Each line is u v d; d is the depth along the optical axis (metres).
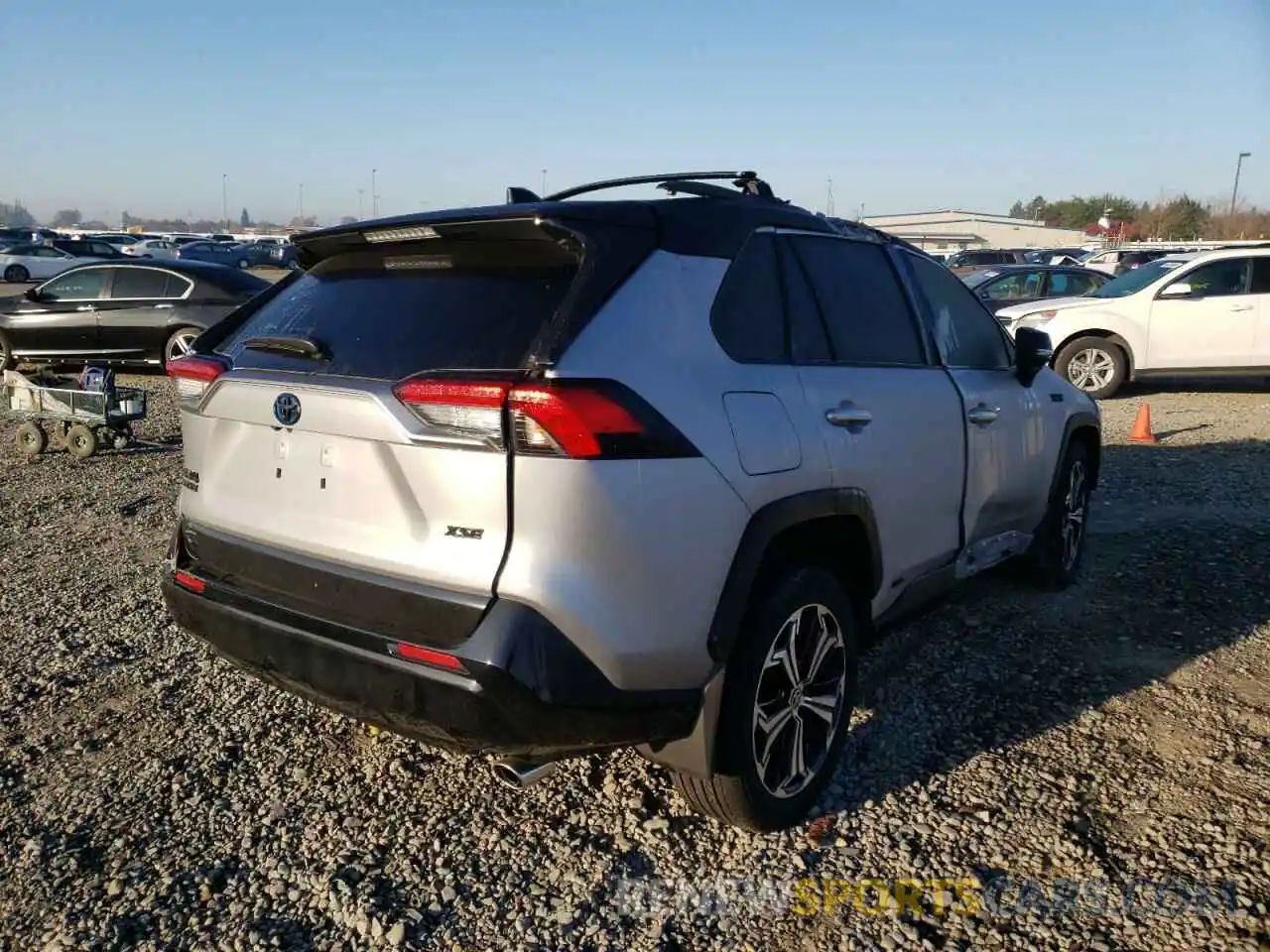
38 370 9.30
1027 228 74.38
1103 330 12.68
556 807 3.40
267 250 49.31
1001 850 3.15
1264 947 2.70
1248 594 5.24
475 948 2.77
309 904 2.94
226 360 3.24
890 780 3.54
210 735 3.86
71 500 7.35
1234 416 11.21
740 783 2.99
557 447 2.51
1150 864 3.06
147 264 13.31
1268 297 12.24
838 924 2.85
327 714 4.03
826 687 3.36
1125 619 4.95
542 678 2.51
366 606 2.76
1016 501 4.65
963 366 4.33
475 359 2.70
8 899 2.94
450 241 3.06
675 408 2.75
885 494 3.55
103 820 3.32
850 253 3.80
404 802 3.44
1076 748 3.73
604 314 2.72
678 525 2.71
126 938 2.80
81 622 4.93
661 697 2.72
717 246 3.12
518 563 2.54
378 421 2.69
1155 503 7.16
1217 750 3.69
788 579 3.13
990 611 5.08
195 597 3.17
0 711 4.01
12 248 36.91
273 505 3.01
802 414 3.18
